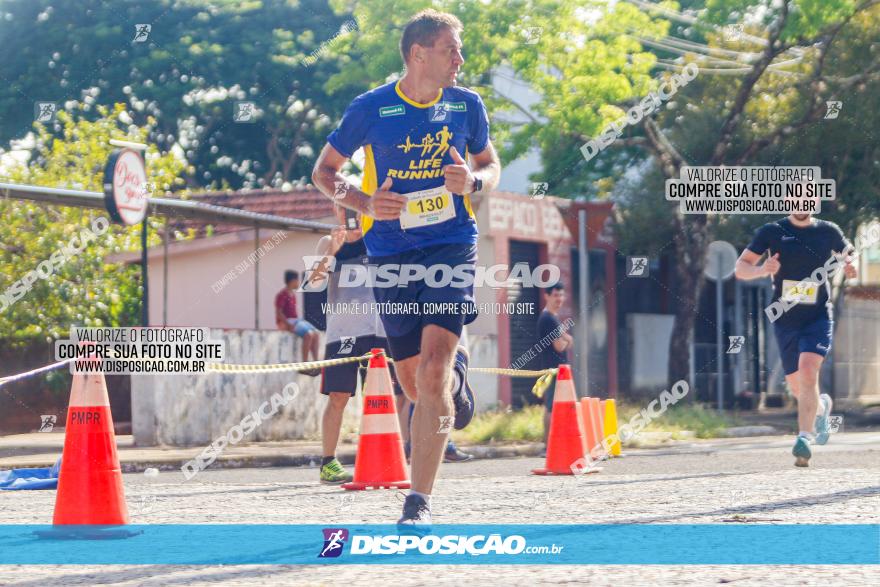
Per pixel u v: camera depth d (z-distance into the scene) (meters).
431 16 6.55
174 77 34.69
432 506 7.47
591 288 27.23
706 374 29.39
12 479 11.68
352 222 10.40
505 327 23.80
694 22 25.42
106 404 6.54
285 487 9.94
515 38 23.88
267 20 35.03
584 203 17.28
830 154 27.09
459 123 6.67
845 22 25.77
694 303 26.00
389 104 6.58
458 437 17.39
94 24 34.53
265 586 4.55
